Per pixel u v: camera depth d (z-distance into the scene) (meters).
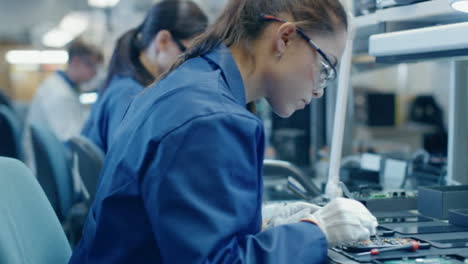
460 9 1.14
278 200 2.00
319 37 0.96
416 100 5.21
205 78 0.93
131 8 6.74
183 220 0.81
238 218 0.83
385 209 1.42
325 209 1.00
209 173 0.82
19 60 8.94
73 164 2.16
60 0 7.59
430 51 1.25
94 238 0.94
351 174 1.90
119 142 0.97
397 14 1.39
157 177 0.83
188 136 0.83
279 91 1.00
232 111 0.86
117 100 1.95
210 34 1.03
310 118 2.57
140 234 0.90
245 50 0.98
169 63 1.86
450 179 1.66
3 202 0.99
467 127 1.63
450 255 0.99
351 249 1.01
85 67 3.57
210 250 0.79
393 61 1.44
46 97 3.53
